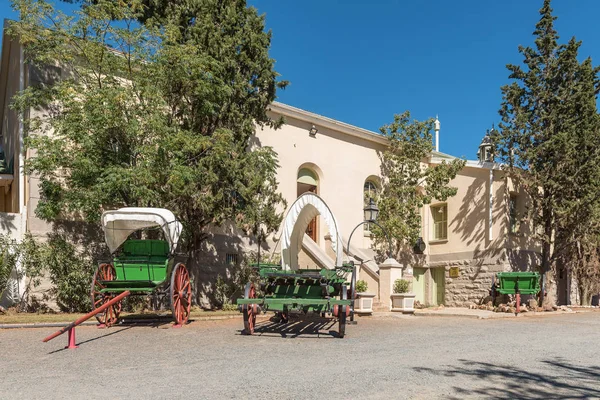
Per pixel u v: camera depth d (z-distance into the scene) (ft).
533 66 59.98
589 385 19.27
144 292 36.22
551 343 30.96
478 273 65.31
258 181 46.70
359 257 59.36
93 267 45.09
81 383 18.13
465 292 66.74
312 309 31.94
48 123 43.06
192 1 46.16
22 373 19.89
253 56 48.73
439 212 73.05
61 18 41.37
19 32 41.39
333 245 33.76
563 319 48.96
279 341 29.68
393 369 21.31
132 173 38.40
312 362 22.70
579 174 56.85
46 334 31.17
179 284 36.65
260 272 32.94
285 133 62.75
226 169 45.16
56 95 42.52
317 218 65.51
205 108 43.86
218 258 55.06
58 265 42.93
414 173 67.87
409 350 26.94
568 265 69.87
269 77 48.98
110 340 28.89
